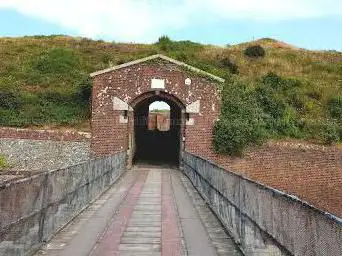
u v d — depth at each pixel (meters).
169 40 45.25
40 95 31.19
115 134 28.84
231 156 28.73
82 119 29.89
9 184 6.62
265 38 52.97
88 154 28.25
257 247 7.59
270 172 28.59
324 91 36.06
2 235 6.32
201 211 13.81
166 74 29.28
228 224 10.80
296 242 5.36
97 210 13.63
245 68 39.78
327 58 45.50
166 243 9.77
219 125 28.95
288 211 5.73
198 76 29.39
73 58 38.19
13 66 36.19
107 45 44.25
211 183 14.29
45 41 45.22
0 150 27.53
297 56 44.62
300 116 32.59
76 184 12.24
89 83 30.83
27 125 28.77
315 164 28.75
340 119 32.56
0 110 29.22
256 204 7.73
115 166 22.06
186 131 29.09
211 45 46.38
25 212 7.52
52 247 9.08
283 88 35.53
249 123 29.45
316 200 28.47
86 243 9.54
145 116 39.97
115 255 8.73
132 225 11.55
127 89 29.12
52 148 27.86
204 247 9.51
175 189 19.20
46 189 8.95
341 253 4.04
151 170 28.36
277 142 28.86
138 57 39.84
